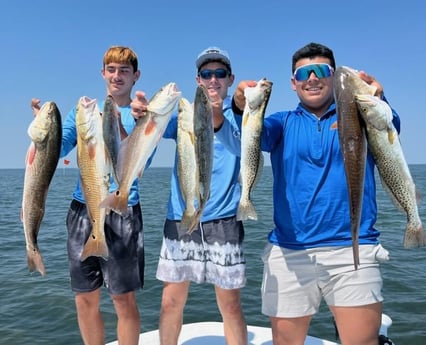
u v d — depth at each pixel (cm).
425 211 2267
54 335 728
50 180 387
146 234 1603
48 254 1326
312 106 377
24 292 938
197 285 935
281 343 378
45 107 381
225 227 436
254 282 944
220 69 420
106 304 836
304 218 366
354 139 337
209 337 516
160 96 355
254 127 359
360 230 360
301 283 369
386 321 530
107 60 442
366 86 347
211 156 354
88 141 374
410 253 1212
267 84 354
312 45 377
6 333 736
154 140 356
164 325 444
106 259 388
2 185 6875
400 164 343
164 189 4725
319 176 362
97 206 379
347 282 354
